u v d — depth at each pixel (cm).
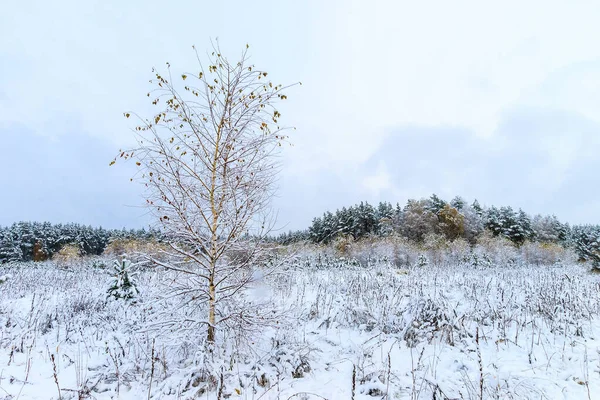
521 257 3141
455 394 375
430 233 3500
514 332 593
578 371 437
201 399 371
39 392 398
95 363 475
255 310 473
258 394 382
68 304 839
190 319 428
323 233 4794
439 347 540
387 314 657
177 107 434
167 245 466
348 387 404
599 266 2983
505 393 372
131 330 573
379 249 2780
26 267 2122
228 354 468
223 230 466
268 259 500
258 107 463
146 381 409
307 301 833
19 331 626
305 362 456
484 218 4491
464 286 904
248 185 465
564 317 626
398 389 398
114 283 850
